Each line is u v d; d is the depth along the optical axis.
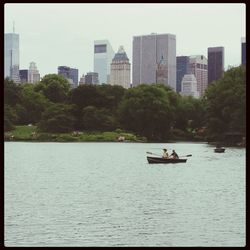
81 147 133.38
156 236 31.75
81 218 37.19
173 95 174.62
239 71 143.62
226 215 38.38
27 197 47.03
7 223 35.22
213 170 73.81
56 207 41.66
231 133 132.38
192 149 123.69
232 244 29.64
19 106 168.88
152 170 74.12
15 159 94.25
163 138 168.50
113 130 165.88
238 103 133.88
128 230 33.25
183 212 39.78
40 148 128.62
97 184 57.47
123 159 94.56
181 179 62.59
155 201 45.22
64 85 199.62
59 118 161.88
